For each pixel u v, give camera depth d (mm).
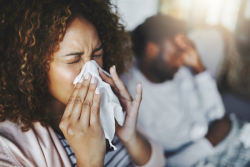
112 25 918
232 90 2016
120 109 743
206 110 1962
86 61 741
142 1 1792
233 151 1939
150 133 1885
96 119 686
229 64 1979
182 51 1867
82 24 714
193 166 1942
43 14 692
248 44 1944
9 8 708
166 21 1822
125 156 958
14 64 723
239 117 1996
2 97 719
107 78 812
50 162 689
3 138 656
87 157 698
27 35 691
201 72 1945
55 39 684
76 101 680
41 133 728
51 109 836
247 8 1917
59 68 721
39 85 741
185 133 1923
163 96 1864
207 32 1916
